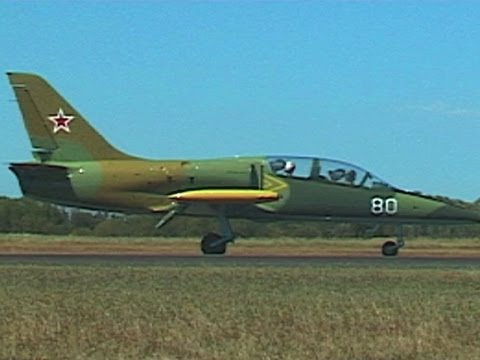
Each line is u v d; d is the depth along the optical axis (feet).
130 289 388.37
